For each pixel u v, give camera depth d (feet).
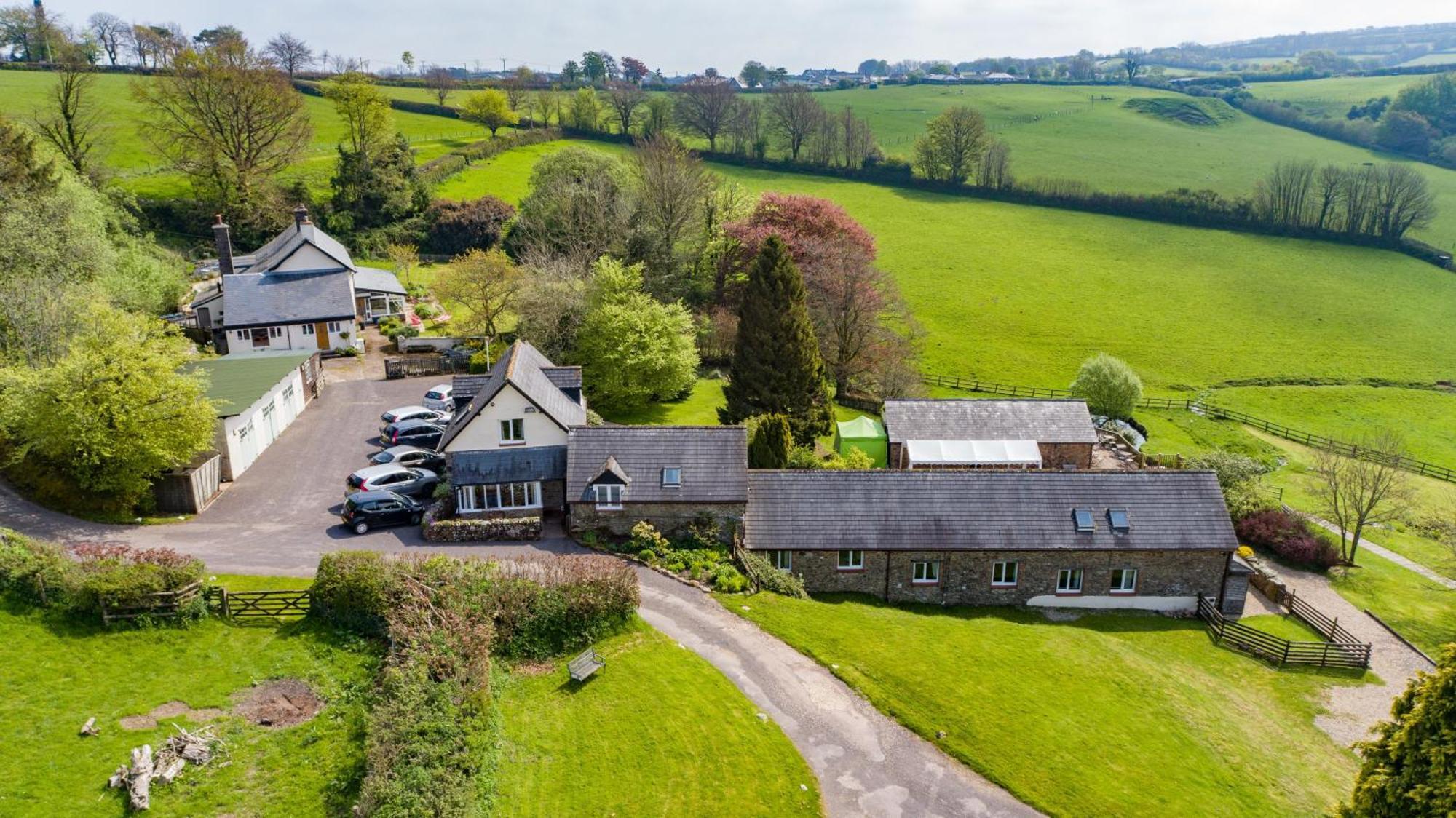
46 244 182.19
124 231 273.54
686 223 287.28
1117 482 136.36
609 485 130.41
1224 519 133.69
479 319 245.65
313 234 240.53
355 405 193.98
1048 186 433.89
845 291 240.53
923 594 131.75
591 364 211.61
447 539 130.62
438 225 341.21
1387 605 155.43
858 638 109.40
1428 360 299.79
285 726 86.07
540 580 106.52
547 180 317.01
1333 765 99.25
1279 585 148.87
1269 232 400.26
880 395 246.06
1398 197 384.27
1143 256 375.04
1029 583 132.16
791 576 125.70
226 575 116.16
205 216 319.68
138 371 131.54
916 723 92.89
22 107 342.03
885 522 131.13
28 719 83.30
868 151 470.39
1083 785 85.81
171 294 244.63
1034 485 135.54
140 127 333.42
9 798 73.92
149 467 132.77
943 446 186.19
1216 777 90.79
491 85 589.32
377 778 72.08
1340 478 183.93
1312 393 278.87
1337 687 120.37
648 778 82.58
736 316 264.52
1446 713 70.23
